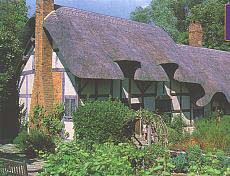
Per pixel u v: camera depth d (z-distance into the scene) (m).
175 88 22.73
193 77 22.45
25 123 20.66
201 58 26.12
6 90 20.81
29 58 20.81
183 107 23.23
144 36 22.84
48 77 19.08
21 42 20.66
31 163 15.49
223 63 27.91
